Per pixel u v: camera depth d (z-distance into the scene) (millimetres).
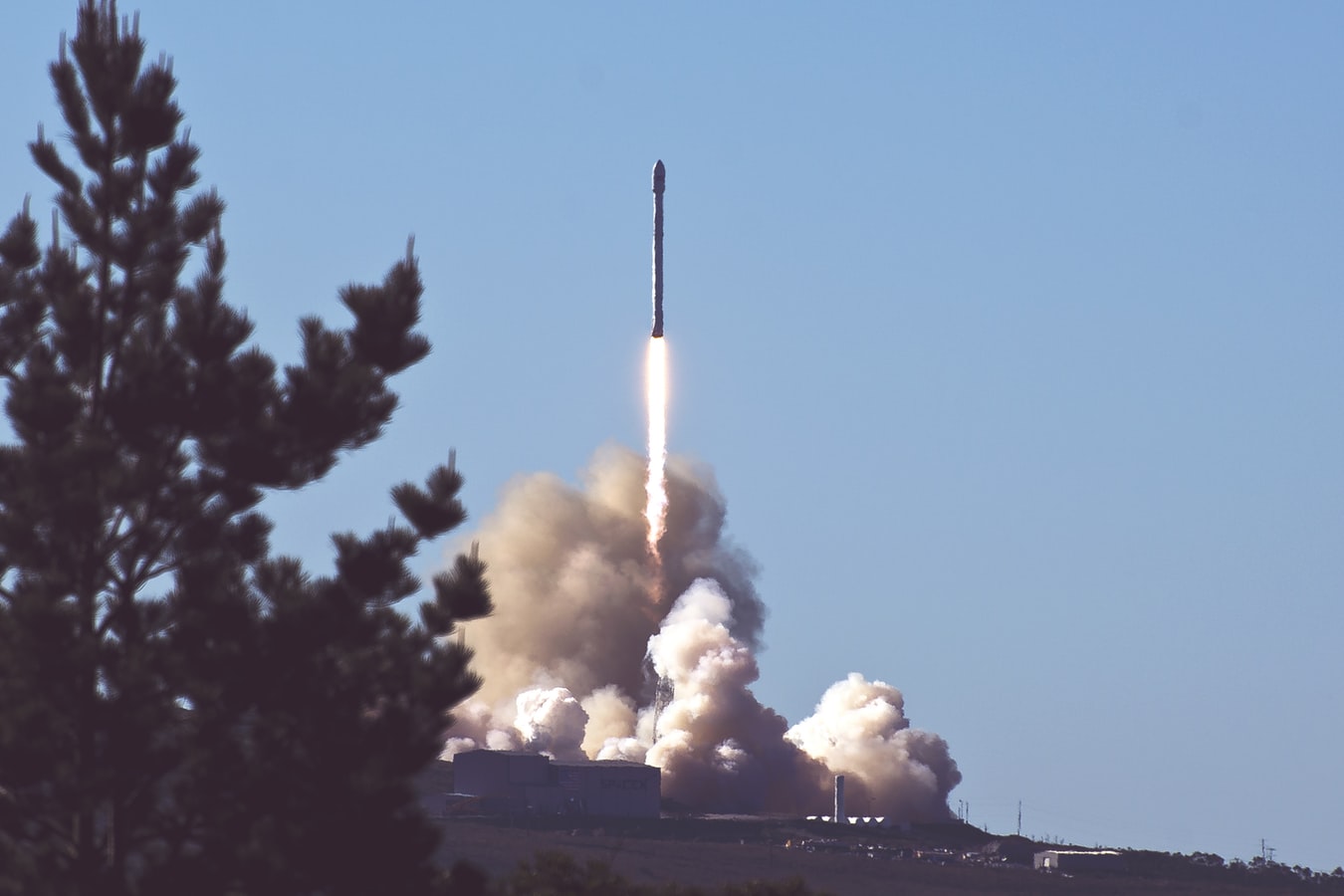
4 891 185250
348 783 199250
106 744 193250
